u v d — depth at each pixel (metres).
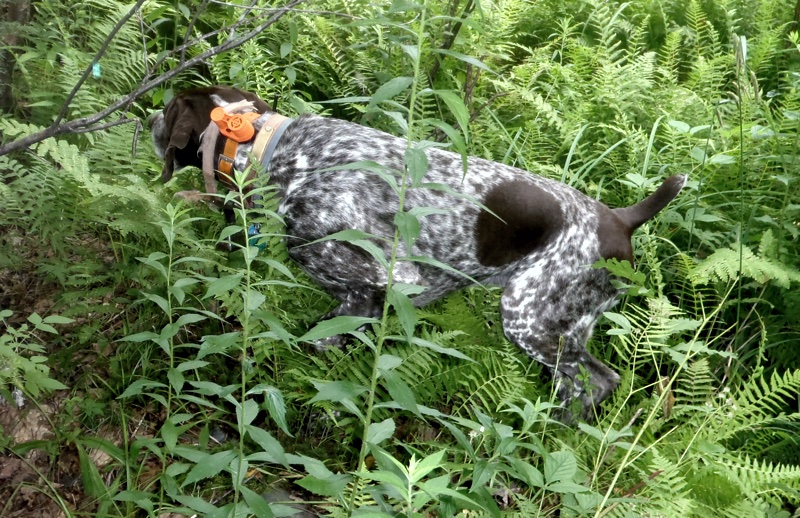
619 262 3.60
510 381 3.54
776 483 3.04
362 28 5.39
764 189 4.80
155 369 3.50
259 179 3.45
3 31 3.99
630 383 3.61
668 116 5.34
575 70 5.97
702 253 4.68
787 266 4.14
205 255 3.65
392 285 2.07
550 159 5.19
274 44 5.41
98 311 3.39
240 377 3.58
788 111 4.74
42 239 3.81
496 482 3.15
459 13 5.19
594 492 2.83
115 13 4.71
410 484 1.61
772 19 6.89
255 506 2.11
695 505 2.96
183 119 3.80
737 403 3.41
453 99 1.97
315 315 3.81
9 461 3.13
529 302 3.66
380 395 3.50
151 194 3.62
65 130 2.69
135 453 2.63
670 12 7.30
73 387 3.39
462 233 3.64
